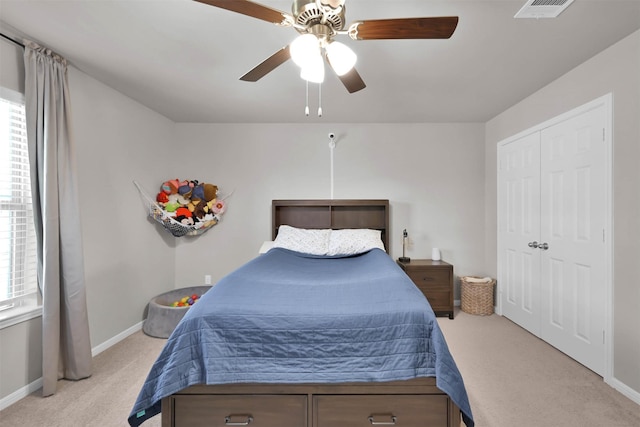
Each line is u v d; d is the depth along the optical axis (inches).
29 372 79.2
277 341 54.4
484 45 80.4
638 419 68.8
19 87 79.1
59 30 74.6
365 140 151.3
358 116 141.3
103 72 97.0
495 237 142.3
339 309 57.3
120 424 67.9
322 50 69.8
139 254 124.6
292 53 50.7
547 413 71.1
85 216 98.1
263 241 151.5
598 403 74.5
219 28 73.5
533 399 76.3
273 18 52.6
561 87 99.7
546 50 83.3
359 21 51.4
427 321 54.7
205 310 56.7
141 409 51.7
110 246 108.7
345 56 55.7
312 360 54.0
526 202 119.5
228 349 54.1
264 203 152.0
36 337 80.9
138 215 124.1
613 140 81.4
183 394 54.7
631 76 76.5
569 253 97.7
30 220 83.5
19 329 77.2
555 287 104.3
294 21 53.5
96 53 85.4
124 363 95.1
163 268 141.2
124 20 70.7
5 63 75.9
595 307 87.9
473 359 97.0
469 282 140.3
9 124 78.6
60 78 84.9
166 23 71.7
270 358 54.1
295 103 124.3
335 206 150.2
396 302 59.1
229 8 49.4
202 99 120.3
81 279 86.1
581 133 92.4
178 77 100.6
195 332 54.9
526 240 119.7
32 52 78.7
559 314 102.4
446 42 78.8
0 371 73.2
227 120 147.9
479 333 117.4
